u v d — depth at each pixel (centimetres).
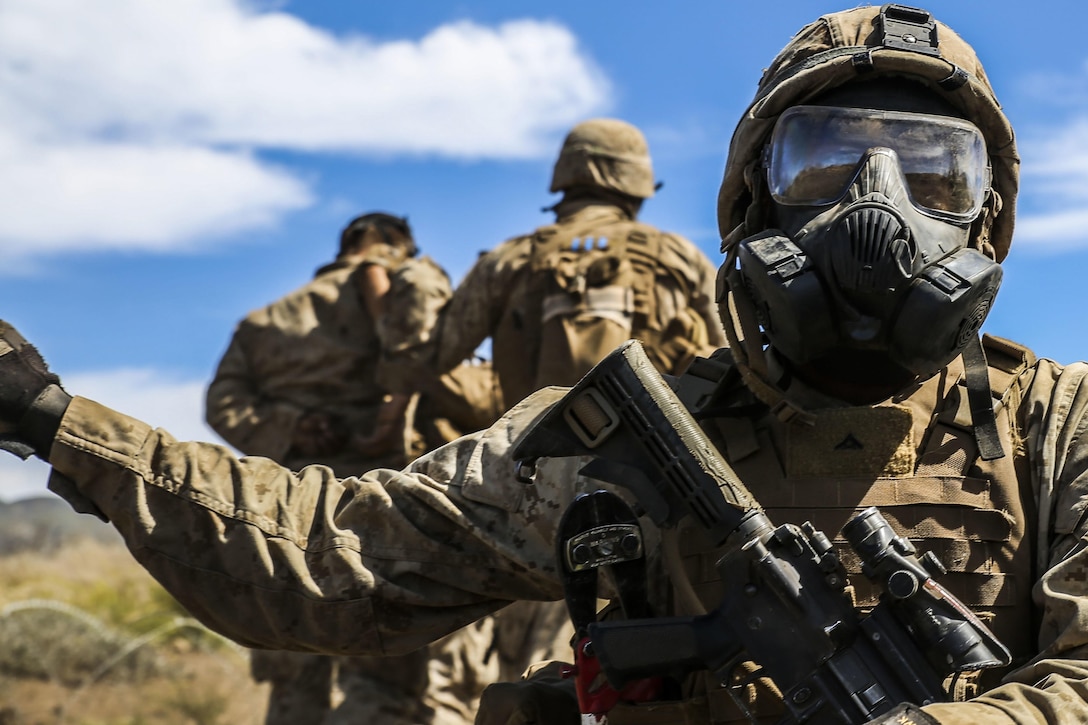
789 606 208
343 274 755
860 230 213
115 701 1095
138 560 244
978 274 215
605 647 218
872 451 225
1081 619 203
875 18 239
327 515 248
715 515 216
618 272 564
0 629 1148
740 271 236
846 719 201
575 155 598
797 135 231
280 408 738
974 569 221
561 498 241
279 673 630
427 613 246
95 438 243
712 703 224
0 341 243
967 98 233
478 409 666
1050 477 225
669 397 224
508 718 245
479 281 595
